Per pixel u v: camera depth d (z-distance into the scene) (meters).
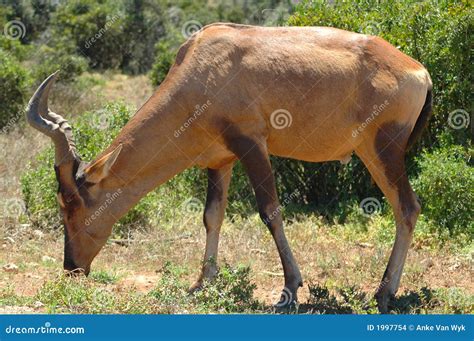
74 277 6.80
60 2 25.58
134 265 8.30
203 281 6.96
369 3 10.88
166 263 7.95
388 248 8.62
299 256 8.47
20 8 25.41
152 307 6.23
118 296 6.54
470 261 8.26
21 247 8.68
